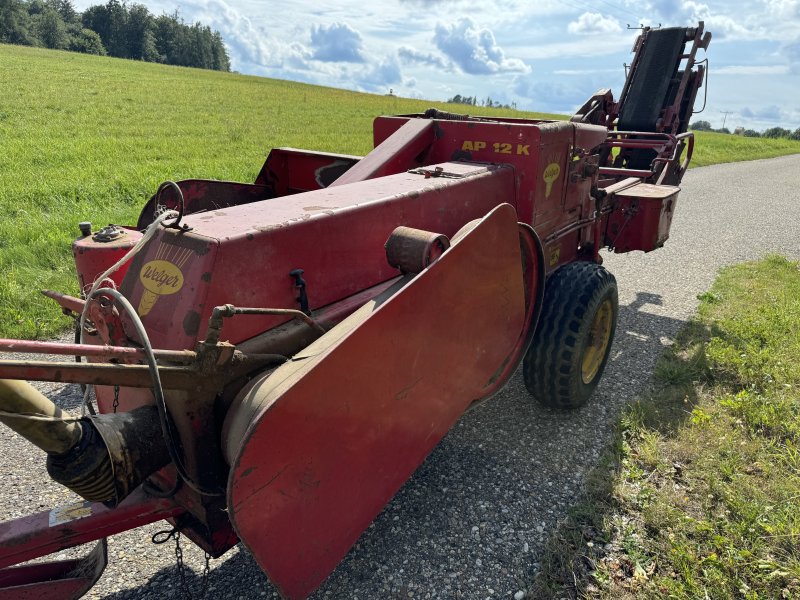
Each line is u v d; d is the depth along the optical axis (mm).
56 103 26656
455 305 2521
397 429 2393
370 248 2826
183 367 1949
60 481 1860
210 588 2662
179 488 2260
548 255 4129
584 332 3586
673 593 2594
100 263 2824
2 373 1570
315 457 2047
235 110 30297
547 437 3801
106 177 12406
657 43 7750
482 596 2631
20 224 8094
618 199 5156
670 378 4500
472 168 3656
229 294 2188
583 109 6859
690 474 3391
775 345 4871
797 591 2629
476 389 2891
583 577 2711
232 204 4383
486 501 3213
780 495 3184
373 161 3717
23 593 2273
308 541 2131
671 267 7766
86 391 2404
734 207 12617
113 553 2875
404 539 2943
